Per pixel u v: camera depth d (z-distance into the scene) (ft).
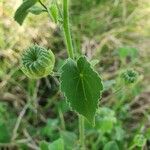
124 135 0.62
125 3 0.81
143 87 0.71
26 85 0.67
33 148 0.61
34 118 0.65
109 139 0.60
